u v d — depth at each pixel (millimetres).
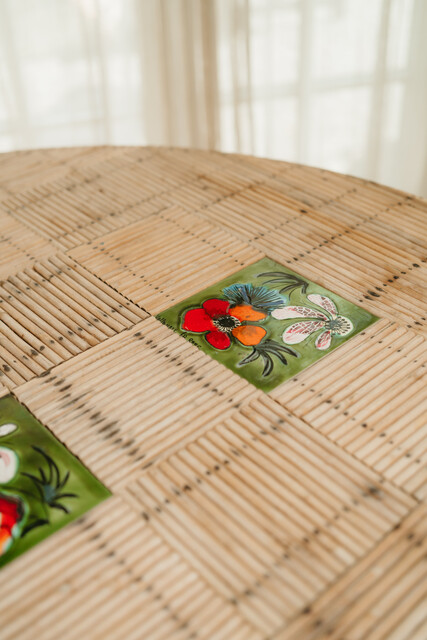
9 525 675
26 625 590
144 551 644
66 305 987
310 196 1233
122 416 792
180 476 715
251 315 949
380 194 1234
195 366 862
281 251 1085
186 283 1021
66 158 1399
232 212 1190
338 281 1013
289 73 2182
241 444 747
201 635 573
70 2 2082
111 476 721
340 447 739
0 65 2148
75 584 621
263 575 618
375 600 594
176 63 2215
